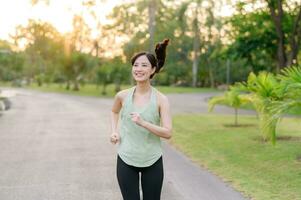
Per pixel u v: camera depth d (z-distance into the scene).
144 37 59.81
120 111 4.72
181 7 63.78
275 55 34.62
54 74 84.88
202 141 13.39
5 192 7.70
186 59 85.56
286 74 10.27
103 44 67.00
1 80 99.94
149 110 4.42
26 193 7.62
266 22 32.69
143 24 60.25
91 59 66.19
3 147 12.74
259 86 11.28
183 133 15.45
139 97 4.49
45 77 86.44
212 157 10.76
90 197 7.33
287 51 33.59
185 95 51.88
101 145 13.10
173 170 9.34
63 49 75.69
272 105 10.54
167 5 63.38
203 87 82.38
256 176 8.63
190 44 84.19
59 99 42.72
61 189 7.86
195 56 78.19
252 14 31.86
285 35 31.94
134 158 4.44
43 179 8.65
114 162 10.41
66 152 11.85
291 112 9.84
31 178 8.74
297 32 29.83
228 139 13.56
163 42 4.54
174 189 7.77
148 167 4.46
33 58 107.69
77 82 66.12
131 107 4.45
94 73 65.50
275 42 33.50
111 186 8.05
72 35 72.94
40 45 95.56
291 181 8.15
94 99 42.81
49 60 93.06
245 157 10.58
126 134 4.50
